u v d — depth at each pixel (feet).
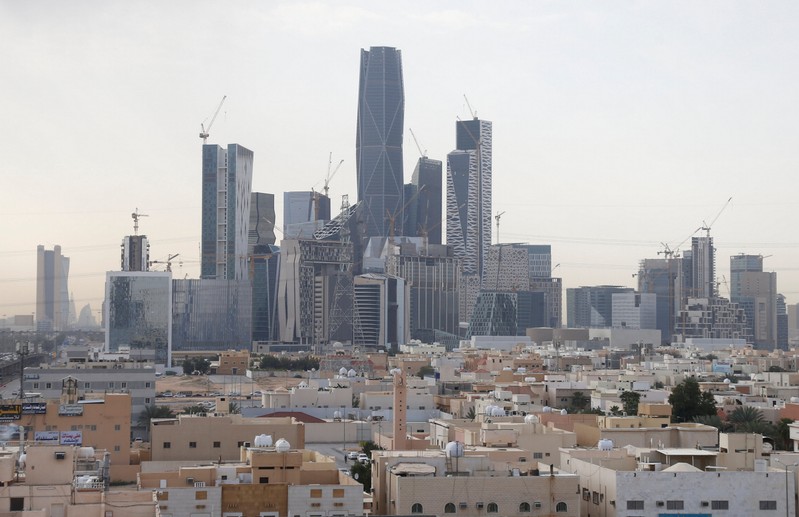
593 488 631.15
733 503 612.29
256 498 566.36
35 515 479.82
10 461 536.01
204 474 605.73
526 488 589.73
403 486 582.35
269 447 652.89
